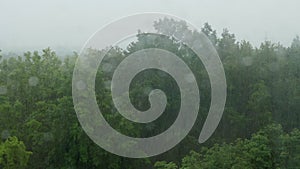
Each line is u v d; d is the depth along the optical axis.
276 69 42.38
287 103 40.81
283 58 43.78
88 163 31.38
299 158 26.33
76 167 31.34
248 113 39.50
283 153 26.16
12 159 27.80
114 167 31.42
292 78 41.47
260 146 25.95
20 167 28.34
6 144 27.89
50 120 32.53
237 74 40.44
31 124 31.50
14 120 33.16
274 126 28.92
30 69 36.34
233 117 37.72
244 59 41.34
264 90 38.81
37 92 35.19
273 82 41.72
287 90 40.94
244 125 38.09
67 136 31.72
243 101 40.31
